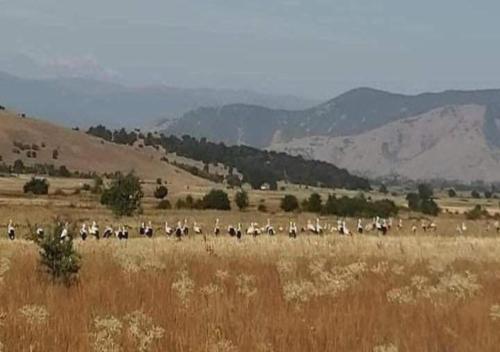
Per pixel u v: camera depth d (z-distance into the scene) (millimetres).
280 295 20828
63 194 164500
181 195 188250
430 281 25281
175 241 44781
